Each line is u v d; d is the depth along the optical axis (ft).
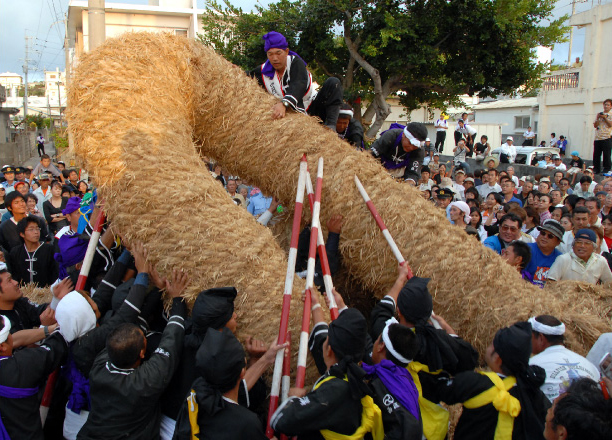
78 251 13.15
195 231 11.03
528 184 31.40
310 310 10.76
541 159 58.80
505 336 9.23
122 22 73.36
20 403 10.31
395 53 43.32
